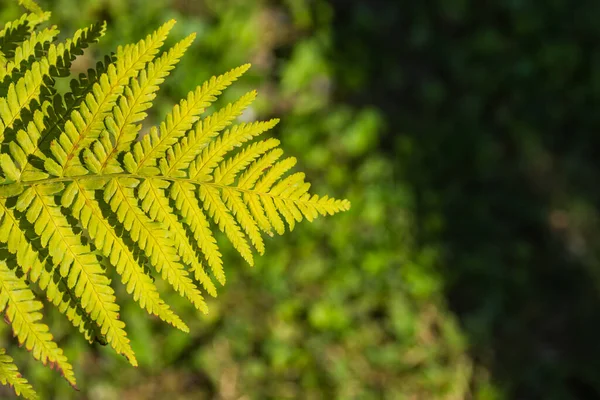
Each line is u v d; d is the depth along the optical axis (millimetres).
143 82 1194
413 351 2947
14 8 2521
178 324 1190
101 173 1195
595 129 3762
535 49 3881
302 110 3316
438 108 3615
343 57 3574
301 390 2771
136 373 2602
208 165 1217
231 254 2838
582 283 3318
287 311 2852
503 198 3434
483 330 3068
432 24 3850
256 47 3453
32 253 1180
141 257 1205
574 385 3080
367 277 3008
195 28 3174
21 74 1201
